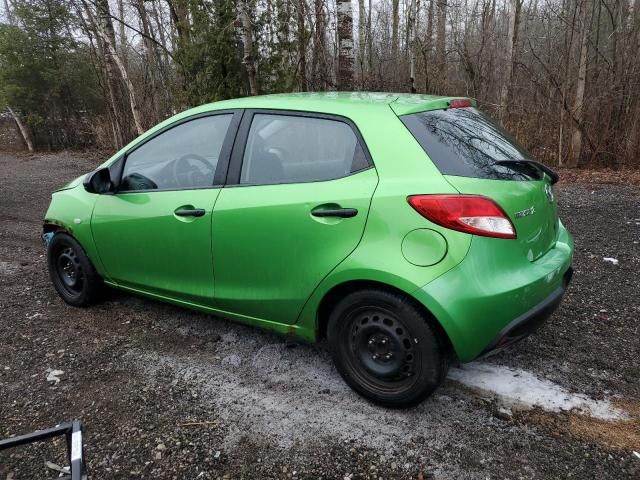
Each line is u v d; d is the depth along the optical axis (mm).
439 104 3018
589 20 11328
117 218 3791
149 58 14656
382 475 2451
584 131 11266
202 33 9617
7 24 18172
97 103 19297
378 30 15586
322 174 2906
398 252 2602
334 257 2785
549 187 3131
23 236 6902
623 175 10258
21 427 2816
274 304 3127
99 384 3223
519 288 2582
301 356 3508
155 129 3734
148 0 13336
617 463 2498
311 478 2443
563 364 3330
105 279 4160
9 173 13797
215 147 3377
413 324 2643
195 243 3367
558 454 2561
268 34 9500
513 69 12219
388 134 2758
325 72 10070
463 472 2455
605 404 2926
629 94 10984
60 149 19531
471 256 2512
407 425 2783
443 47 13414
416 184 2607
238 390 3137
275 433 2744
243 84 9914
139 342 3758
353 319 2900
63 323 4086
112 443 2689
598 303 4242
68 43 18500
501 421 2803
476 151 2809
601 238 6094
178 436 2734
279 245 2986
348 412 2902
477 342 2564
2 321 4113
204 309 3576
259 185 3111
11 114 19109
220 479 2445
